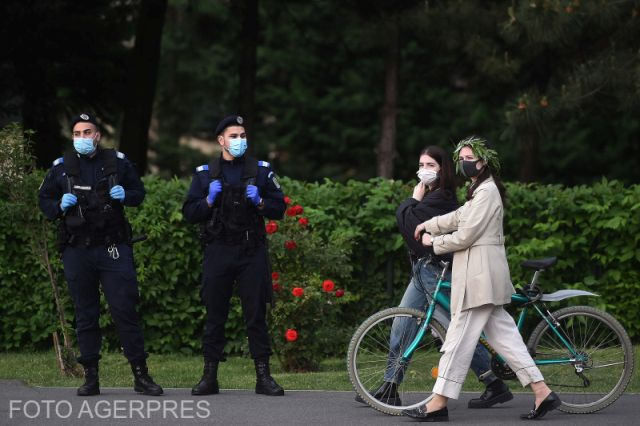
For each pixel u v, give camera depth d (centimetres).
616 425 1112
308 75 4109
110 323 1653
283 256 1520
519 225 1706
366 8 2745
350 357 1162
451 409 1200
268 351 1277
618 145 3834
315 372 1509
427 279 1178
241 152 1243
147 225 1652
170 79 4338
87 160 1243
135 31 3183
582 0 2200
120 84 3095
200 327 1700
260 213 1256
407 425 1099
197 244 1672
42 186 1248
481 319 1125
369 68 4012
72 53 2916
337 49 3969
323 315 1534
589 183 3888
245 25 2964
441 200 1189
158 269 1667
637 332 1714
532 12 2197
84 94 3114
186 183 1697
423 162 1200
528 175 3006
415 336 1170
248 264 1255
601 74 2288
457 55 3042
